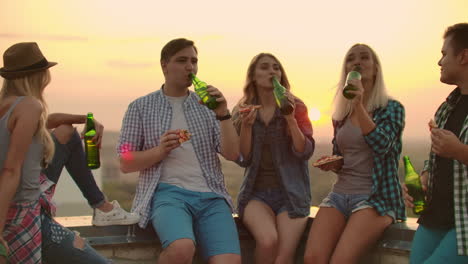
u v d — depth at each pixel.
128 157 3.47
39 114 2.60
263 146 3.76
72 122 3.43
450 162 2.85
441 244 2.81
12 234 2.64
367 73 3.52
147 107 3.61
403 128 3.51
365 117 3.31
